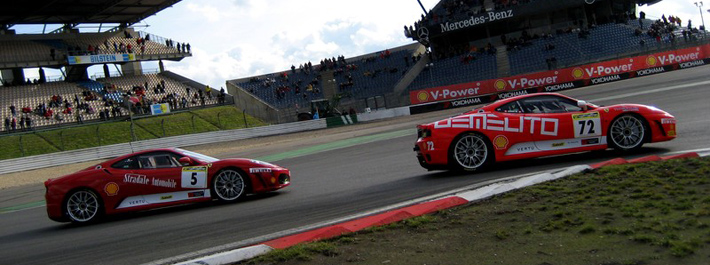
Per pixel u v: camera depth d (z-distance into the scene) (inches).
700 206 189.9
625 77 1413.6
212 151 1187.9
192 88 1911.9
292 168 598.5
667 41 1571.1
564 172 278.8
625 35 1652.3
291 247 198.1
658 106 650.2
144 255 235.8
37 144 1293.1
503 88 1481.3
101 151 1232.2
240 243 235.9
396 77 1836.9
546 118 354.6
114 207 358.3
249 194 410.3
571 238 176.2
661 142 383.2
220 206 358.6
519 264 160.1
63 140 1333.7
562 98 363.6
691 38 1563.7
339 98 1654.8
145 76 1920.5
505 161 386.0
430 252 180.4
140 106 1599.4
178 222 313.4
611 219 190.1
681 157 295.4
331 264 177.2
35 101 1545.3
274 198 366.3
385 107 1688.0
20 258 264.4
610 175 261.4
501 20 1843.0
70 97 1612.9
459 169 364.5
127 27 2000.5
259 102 1790.1
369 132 1053.2
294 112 1726.1
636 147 350.9
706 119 469.7
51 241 302.2
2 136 1290.6
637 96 864.9
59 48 1768.0
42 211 461.4
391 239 199.3
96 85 1733.5
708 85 807.7
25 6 1605.6
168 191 364.5
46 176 967.0
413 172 409.1
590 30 1711.4
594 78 1417.3
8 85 1678.2
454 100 1507.1
